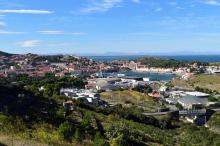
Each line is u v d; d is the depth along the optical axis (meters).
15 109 82.25
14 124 59.94
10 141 42.19
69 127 58.69
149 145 80.69
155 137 97.81
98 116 114.25
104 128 83.06
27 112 80.94
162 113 190.25
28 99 104.38
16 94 108.12
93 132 76.94
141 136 88.19
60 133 56.84
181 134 131.38
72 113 104.25
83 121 81.88
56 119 82.56
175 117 187.62
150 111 198.12
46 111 89.56
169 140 100.62
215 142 118.44
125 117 139.00
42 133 53.38
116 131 74.75
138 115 144.62
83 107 138.12
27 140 44.81
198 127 149.50
